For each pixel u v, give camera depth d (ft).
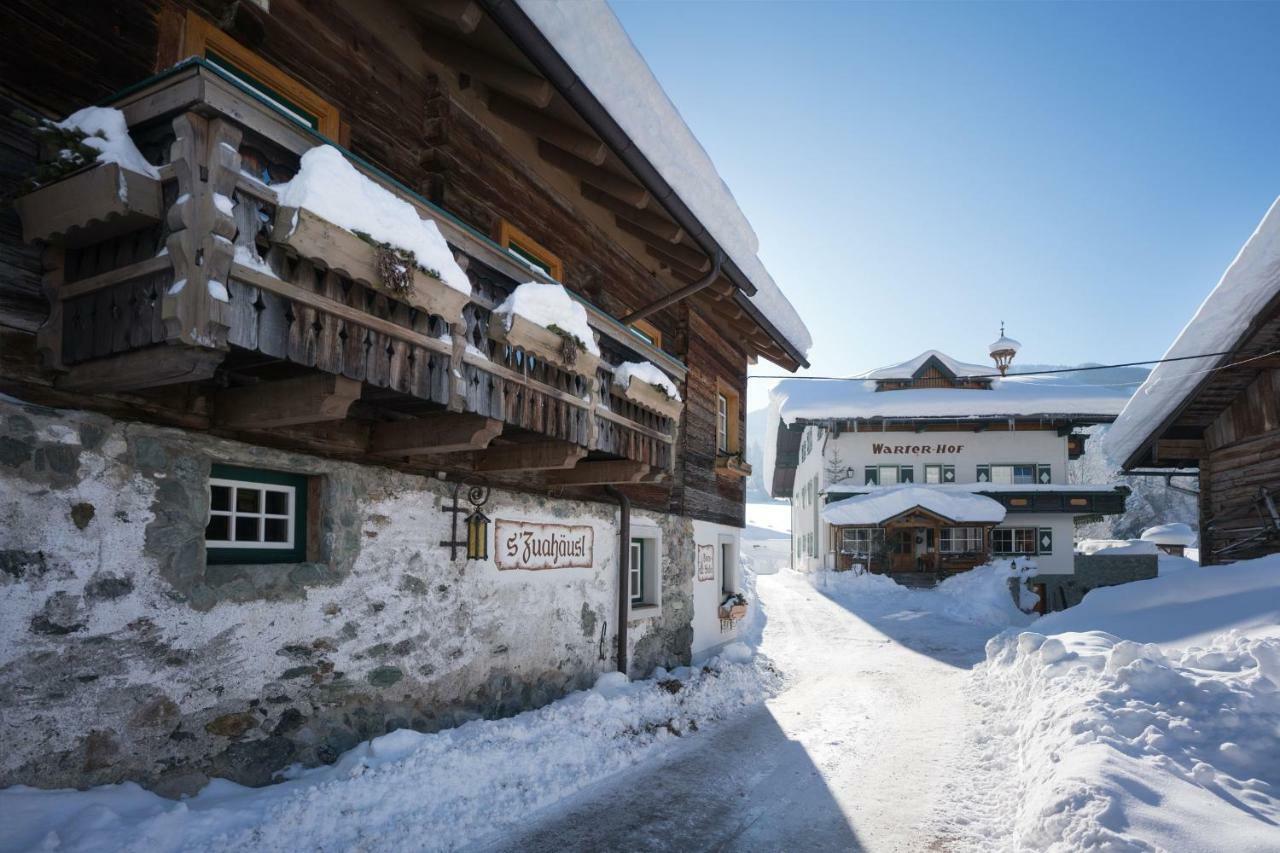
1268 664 18.89
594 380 19.54
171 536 12.88
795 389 114.83
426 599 18.47
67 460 11.60
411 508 18.17
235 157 10.57
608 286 29.35
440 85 20.16
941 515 91.45
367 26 18.16
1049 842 12.83
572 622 24.77
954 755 20.67
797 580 101.04
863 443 106.32
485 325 15.97
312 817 12.79
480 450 20.80
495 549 21.13
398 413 16.83
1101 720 16.99
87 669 11.68
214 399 13.69
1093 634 26.43
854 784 18.16
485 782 16.10
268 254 11.12
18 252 11.43
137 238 10.97
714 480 39.37
